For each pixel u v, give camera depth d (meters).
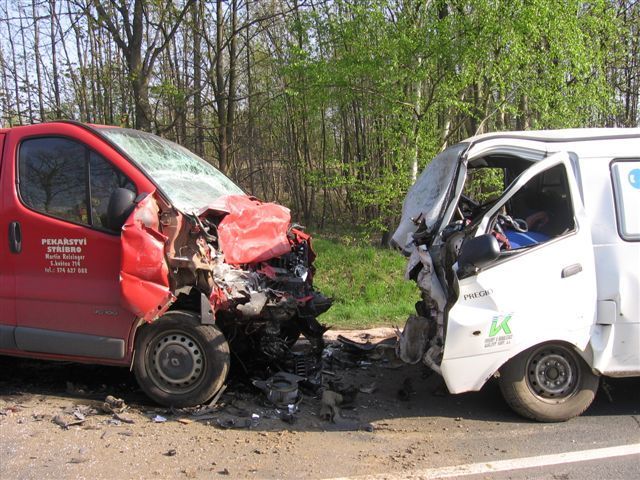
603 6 13.00
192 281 4.87
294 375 5.35
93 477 3.73
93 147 5.08
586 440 4.46
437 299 4.79
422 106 12.20
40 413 4.74
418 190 5.87
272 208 6.00
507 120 14.61
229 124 16.84
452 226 5.05
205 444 4.26
